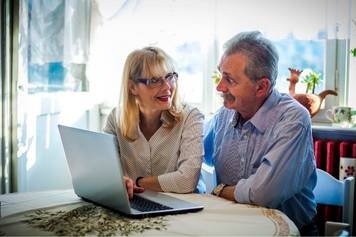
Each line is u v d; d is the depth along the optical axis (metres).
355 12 2.24
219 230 1.11
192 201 1.41
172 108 1.72
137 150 1.74
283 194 1.44
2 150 2.00
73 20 2.52
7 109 2.00
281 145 1.46
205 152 1.87
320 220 2.14
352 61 2.32
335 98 2.40
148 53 1.69
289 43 2.44
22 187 2.17
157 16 2.56
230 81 1.55
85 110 2.72
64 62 2.47
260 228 1.13
